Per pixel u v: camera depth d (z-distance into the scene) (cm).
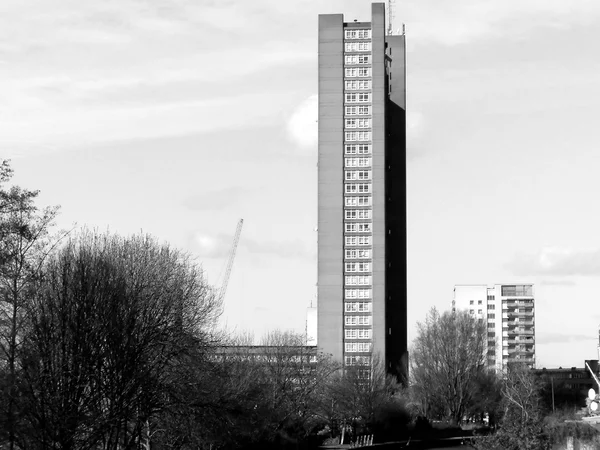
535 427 11188
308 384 19288
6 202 8531
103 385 9869
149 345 10619
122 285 10438
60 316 9512
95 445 9769
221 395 11400
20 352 8838
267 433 15712
